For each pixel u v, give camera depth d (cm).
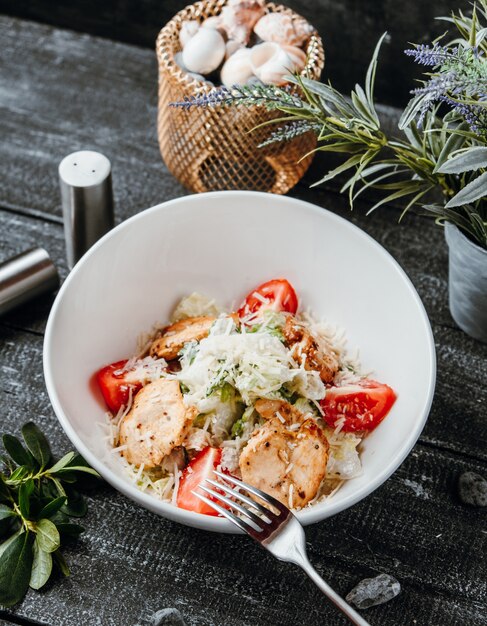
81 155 80
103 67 98
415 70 98
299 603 67
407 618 67
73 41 99
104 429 69
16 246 84
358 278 74
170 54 82
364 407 69
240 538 69
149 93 96
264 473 64
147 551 68
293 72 74
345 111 69
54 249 84
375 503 71
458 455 74
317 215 74
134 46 101
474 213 69
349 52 99
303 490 64
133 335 75
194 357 70
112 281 72
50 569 65
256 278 77
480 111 64
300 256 76
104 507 70
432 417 76
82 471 70
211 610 66
